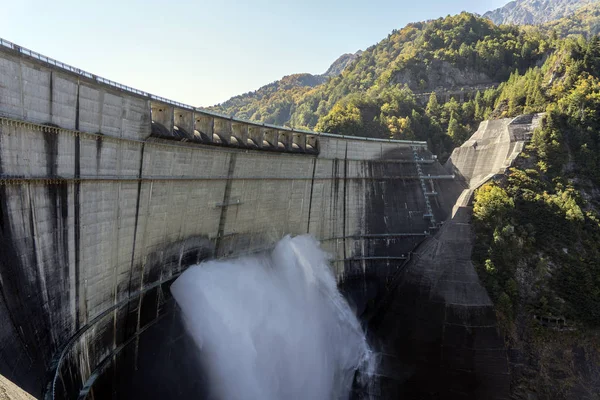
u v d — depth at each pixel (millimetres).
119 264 33688
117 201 32719
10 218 23047
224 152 45500
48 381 24172
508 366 48781
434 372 50469
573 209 58875
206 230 45469
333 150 65000
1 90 22562
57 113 26531
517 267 54531
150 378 38125
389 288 61312
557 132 67000
